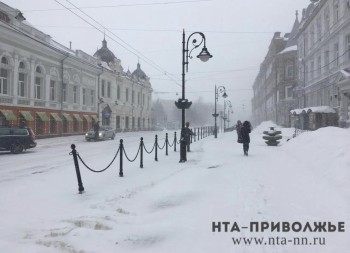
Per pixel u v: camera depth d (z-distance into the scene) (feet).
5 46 86.43
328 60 102.22
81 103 130.41
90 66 134.51
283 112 176.65
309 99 128.57
